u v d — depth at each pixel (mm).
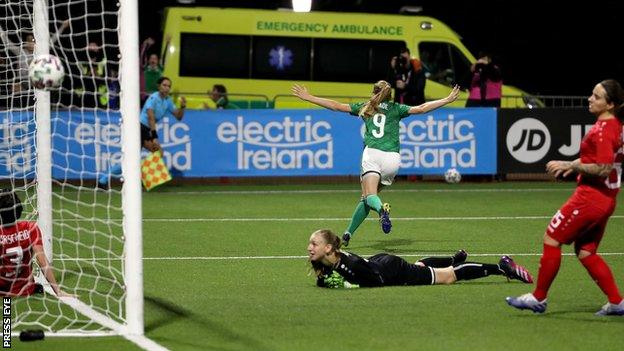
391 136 35656
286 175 60312
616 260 34531
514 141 62125
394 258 29031
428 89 71125
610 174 24172
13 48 33625
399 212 47938
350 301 27172
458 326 24344
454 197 54438
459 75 71938
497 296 27703
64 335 23578
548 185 60906
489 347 22406
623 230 41875
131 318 23719
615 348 22281
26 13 33781
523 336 23344
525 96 67000
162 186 60031
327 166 60625
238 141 59719
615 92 23812
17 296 27469
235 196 54875
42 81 24656
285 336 23469
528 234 40594
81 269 30453
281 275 31391
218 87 66875
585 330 23891
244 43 69875
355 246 37625
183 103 54875
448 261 29641
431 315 25469
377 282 28781
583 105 69062
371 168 35500
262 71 70000
